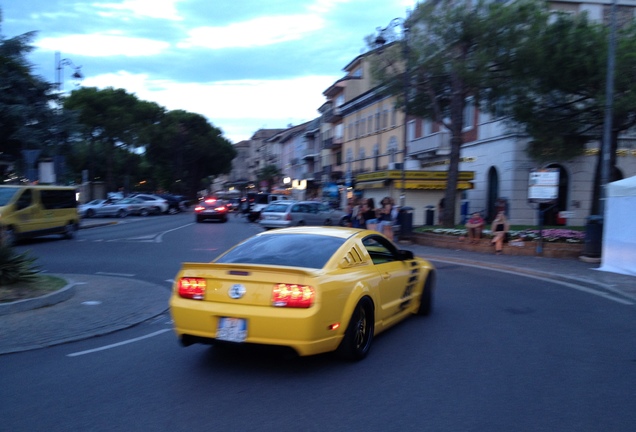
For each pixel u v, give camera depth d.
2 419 4.55
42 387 5.33
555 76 17.52
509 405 4.80
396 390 5.17
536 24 18.62
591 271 12.99
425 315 8.40
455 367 5.86
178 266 14.53
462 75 19.45
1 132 31.12
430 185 29.53
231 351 6.48
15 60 30.70
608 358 6.23
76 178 57.12
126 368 5.91
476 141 30.03
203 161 75.94
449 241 19.00
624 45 15.85
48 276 10.81
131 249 18.77
